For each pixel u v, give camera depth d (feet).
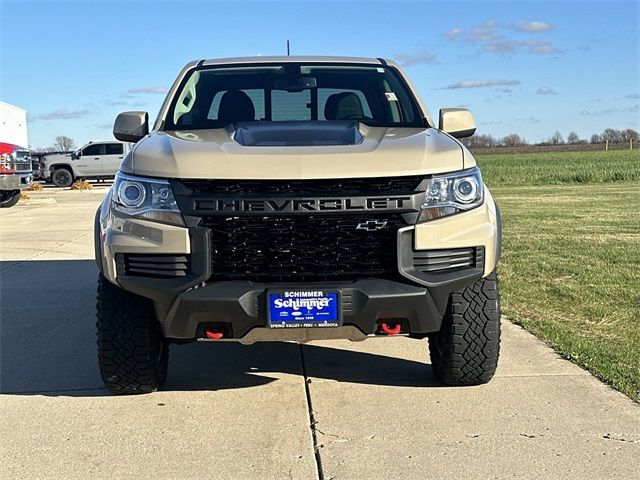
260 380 14.69
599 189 86.22
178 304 11.60
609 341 16.66
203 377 14.93
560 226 42.60
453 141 13.24
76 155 110.93
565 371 14.66
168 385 14.42
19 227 45.34
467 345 12.97
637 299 21.11
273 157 11.71
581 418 12.19
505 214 51.26
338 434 11.80
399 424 12.15
